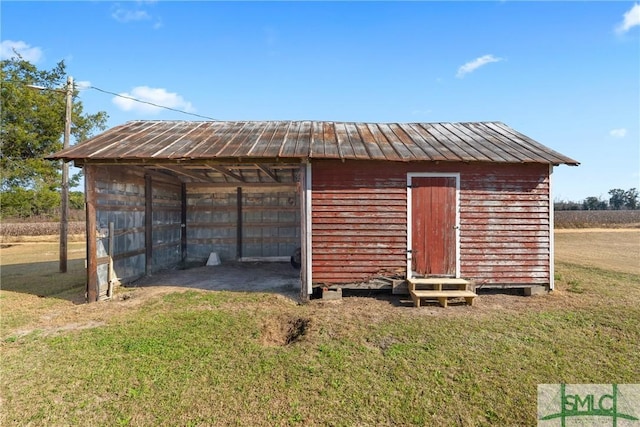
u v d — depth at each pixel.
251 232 12.07
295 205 12.07
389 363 4.13
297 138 7.85
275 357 4.29
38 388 3.62
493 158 6.66
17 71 19.17
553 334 4.98
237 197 12.01
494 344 4.65
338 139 7.84
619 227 28.44
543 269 7.22
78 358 4.26
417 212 7.11
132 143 7.32
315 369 3.99
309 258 6.96
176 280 8.80
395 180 7.10
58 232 21.84
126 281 8.29
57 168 18.09
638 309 6.08
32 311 6.16
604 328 5.20
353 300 6.82
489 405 3.34
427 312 6.02
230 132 8.44
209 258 11.45
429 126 9.41
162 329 5.19
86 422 3.10
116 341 4.75
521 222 7.21
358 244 7.06
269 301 6.73
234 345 4.64
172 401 3.39
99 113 19.80
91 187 6.77
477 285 7.15
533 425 3.08
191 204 12.03
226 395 3.48
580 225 28.61
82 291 7.76
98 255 7.03
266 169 8.08
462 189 7.16
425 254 7.12
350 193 7.05
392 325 5.35
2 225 21.05
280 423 3.08
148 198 9.31
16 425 3.06
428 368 4.02
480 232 7.18
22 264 12.01
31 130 17.58
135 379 3.78
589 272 9.40
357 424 3.07
